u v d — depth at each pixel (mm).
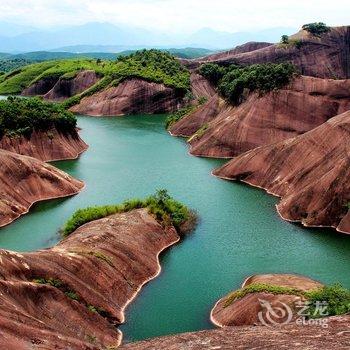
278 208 63750
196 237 54312
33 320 28969
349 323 22344
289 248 51594
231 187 73688
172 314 38969
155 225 52719
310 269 46500
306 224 58281
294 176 69500
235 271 46219
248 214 61906
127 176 79125
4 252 35781
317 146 69750
